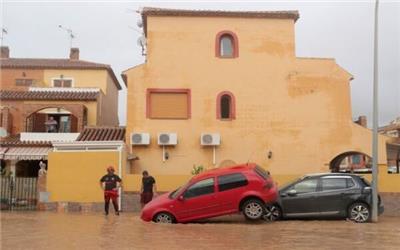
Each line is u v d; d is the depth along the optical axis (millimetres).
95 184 22250
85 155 22469
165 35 26641
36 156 29016
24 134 31156
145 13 26578
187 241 11844
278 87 26547
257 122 26250
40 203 22219
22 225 15477
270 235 13141
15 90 35344
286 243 11688
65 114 32594
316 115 26406
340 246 11336
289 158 26047
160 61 26438
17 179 22875
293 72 26672
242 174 16750
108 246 11039
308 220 17312
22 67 38406
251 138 26125
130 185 22281
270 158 26000
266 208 16625
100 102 34219
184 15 26781
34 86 36719
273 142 26125
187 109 26234
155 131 25953
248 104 26375
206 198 16547
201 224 16156
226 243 11578
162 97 26297
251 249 10734
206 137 25609
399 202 21719
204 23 26875
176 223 16484
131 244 11328
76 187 22266
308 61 26797
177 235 12953
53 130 32000
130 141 25562
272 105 26406
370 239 12555
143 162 25734
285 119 26328
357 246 11367
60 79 38219
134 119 25922
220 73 26547
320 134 26250
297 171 25969
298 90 26547
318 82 26641
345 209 17125
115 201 19578
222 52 26891
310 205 17125
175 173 25703
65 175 22359
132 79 26234
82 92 33688
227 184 16656
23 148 29875
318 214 17094
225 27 26906
